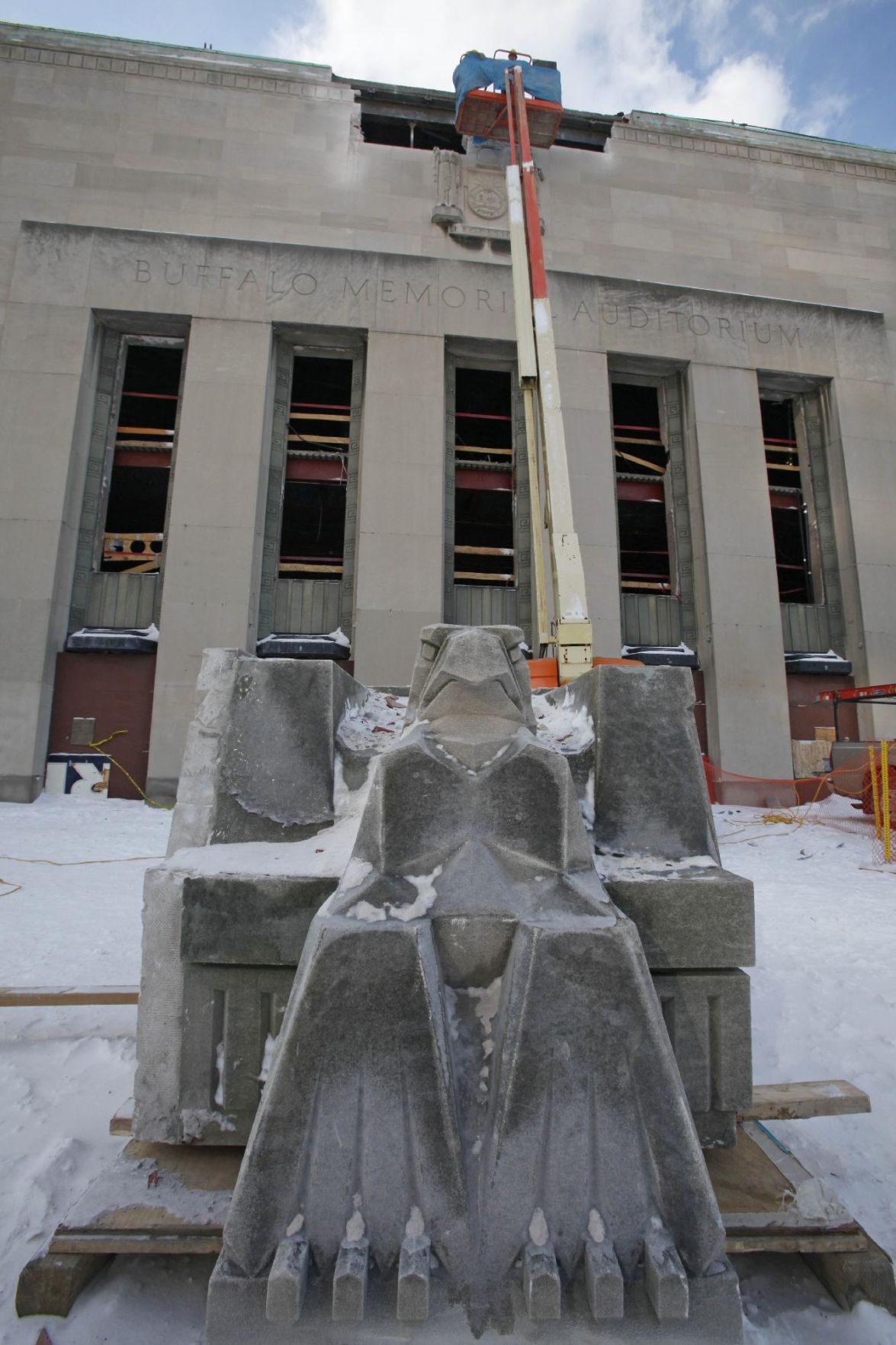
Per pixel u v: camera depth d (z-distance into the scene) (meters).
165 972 2.36
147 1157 2.28
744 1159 2.37
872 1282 2.04
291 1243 1.75
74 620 13.95
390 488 14.55
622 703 2.79
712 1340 1.74
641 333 16.03
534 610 15.02
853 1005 4.16
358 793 2.68
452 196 16.16
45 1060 3.44
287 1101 1.84
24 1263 2.12
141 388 17.95
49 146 15.45
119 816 11.83
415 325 15.24
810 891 7.08
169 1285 2.05
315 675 2.84
